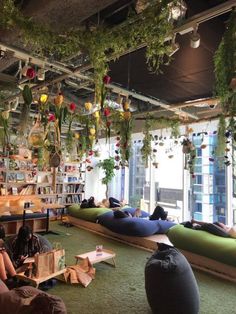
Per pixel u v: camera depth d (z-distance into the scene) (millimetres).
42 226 7035
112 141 8766
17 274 3186
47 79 4164
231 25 1935
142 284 3643
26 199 6211
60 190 9016
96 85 2652
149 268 2820
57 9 2408
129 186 9219
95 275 3932
